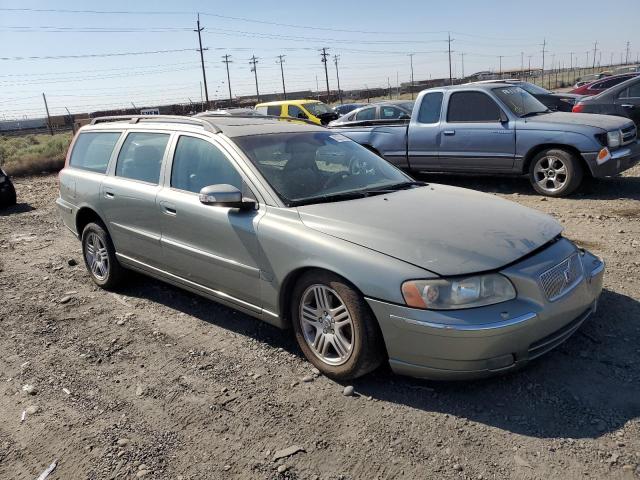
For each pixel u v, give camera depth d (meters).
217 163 4.31
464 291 3.04
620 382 3.35
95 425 3.31
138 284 5.73
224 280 4.16
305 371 3.75
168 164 4.70
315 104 21.17
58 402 3.60
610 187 8.98
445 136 9.41
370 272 3.22
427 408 3.23
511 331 3.02
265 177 4.02
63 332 4.69
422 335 3.07
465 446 2.88
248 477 2.78
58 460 3.01
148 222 4.77
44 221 9.64
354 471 2.76
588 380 3.39
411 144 9.86
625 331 3.95
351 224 3.52
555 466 2.70
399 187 4.45
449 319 3.01
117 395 3.63
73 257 7.04
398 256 3.21
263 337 4.31
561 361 3.62
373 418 3.17
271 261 3.74
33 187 14.74
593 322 4.11
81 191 5.60
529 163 8.77
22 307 5.33
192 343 4.30
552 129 8.33
